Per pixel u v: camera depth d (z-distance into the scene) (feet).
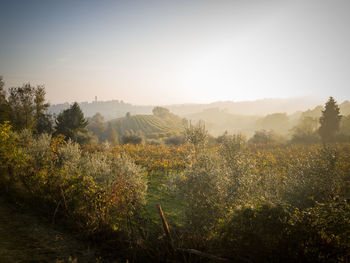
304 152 83.61
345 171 40.91
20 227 17.51
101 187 21.70
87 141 144.46
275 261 12.81
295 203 20.07
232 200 19.29
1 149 27.09
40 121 119.14
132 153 74.84
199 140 31.17
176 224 23.48
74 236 17.49
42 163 28.27
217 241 15.06
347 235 12.59
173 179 20.92
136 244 15.99
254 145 125.29
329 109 149.69
